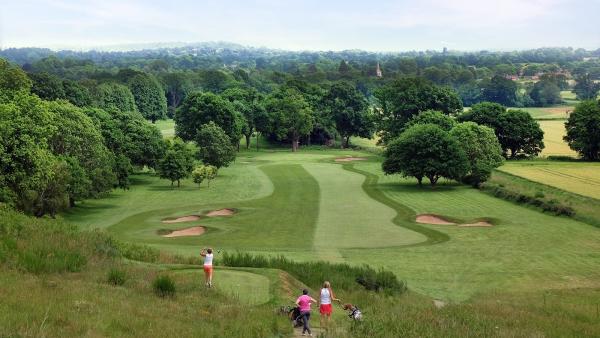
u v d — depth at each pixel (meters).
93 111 99.94
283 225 66.25
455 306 33.72
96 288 26.42
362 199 84.44
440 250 55.78
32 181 58.84
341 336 23.75
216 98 136.62
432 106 143.25
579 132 126.81
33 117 62.00
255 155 148.75
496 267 49.97
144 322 21.38
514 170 109.56
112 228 64.19
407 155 96.44
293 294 32.44
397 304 34.66
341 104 166.25
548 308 35.41
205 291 29.47
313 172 113.56
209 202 83.31
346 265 44.59
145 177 112.88
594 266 50.66
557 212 74.12
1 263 28.91
